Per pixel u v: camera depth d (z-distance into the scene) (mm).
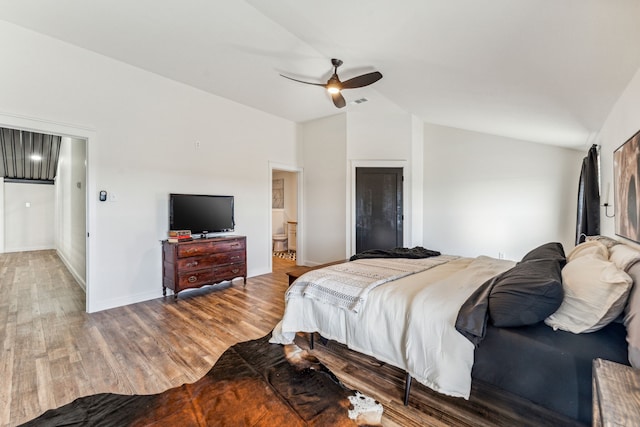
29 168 7336
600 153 3088
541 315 1334
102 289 3232
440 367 1450
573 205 4086
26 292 3883
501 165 4566
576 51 1684
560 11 1382
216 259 3861
